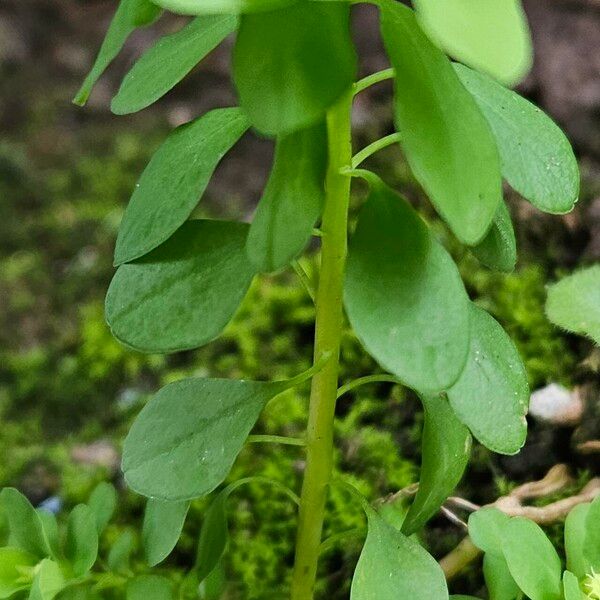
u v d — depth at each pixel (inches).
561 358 8.3
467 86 6.1
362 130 11.3
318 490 6.5
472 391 6.1
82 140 14.1
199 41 6.0
